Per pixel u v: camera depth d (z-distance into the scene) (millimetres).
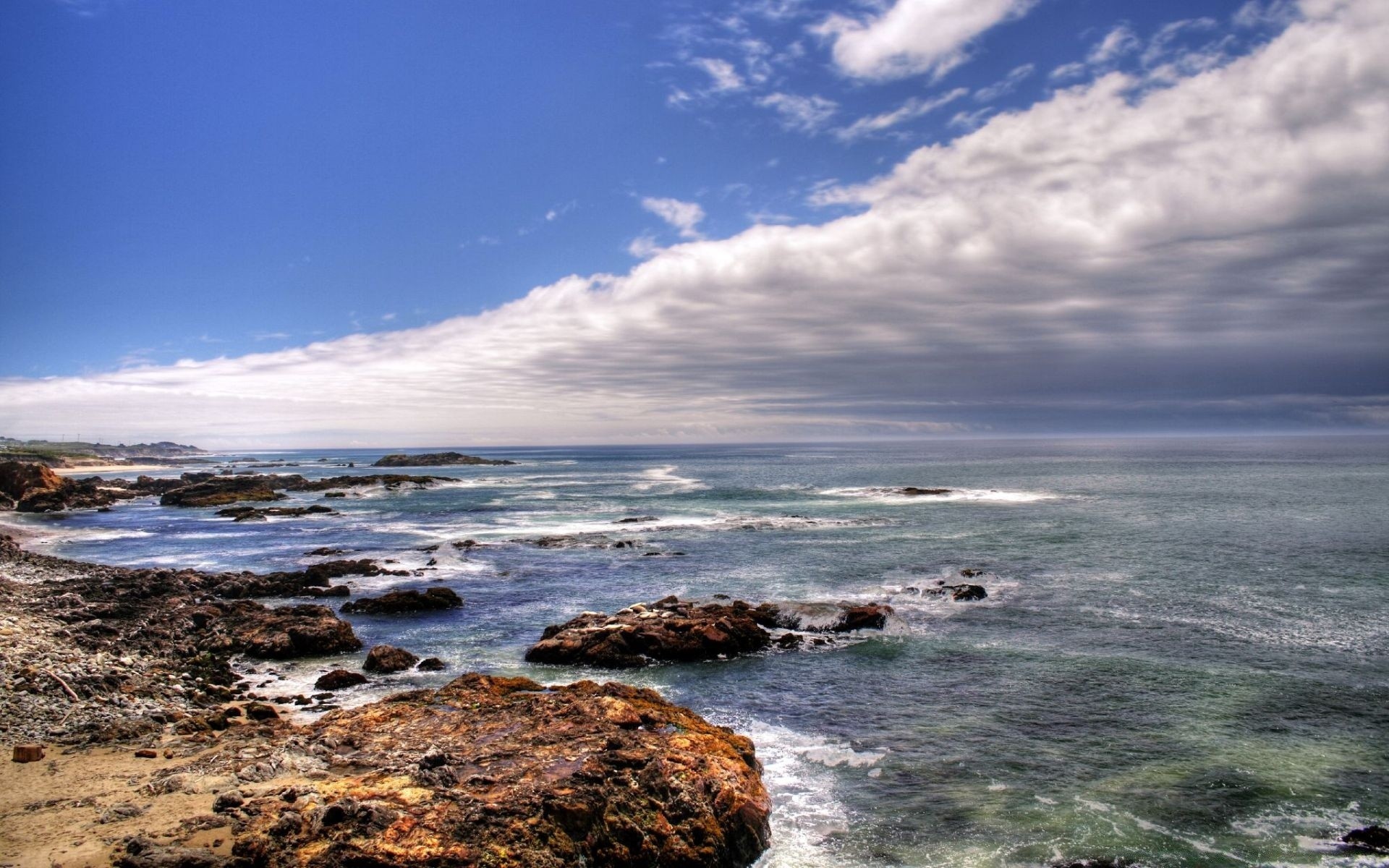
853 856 13719
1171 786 16375
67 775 14555
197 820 12312
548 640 26500
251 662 26391
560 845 11727
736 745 16391
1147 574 39188
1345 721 19875
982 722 20156
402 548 53344
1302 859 13602
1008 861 13547
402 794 12789
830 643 27750
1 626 25516
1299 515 62250
